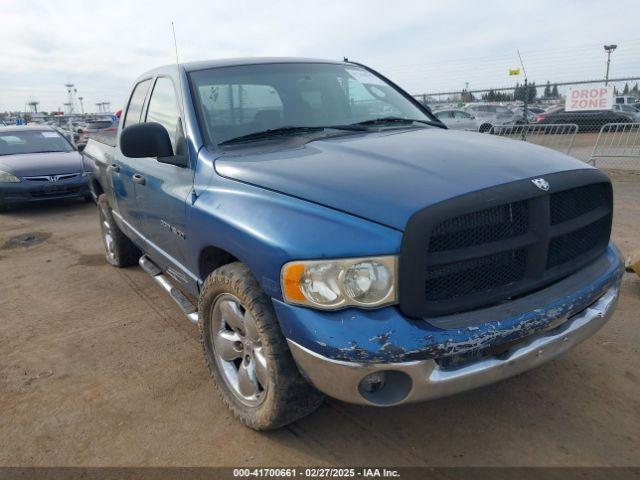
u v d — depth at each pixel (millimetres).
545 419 2889
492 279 2348
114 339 4078
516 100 15141
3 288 5406
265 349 2502
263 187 2621
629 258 4625
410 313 2168
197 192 3020
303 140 3211
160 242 3795
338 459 2643
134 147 3125
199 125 3268
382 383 2262
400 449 2697
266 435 2834
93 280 5488
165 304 4742
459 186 2281
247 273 2623
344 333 2148
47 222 8602
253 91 3568
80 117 27016
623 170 11062
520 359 2350
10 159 9781
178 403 3174
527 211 2371
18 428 2994
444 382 2197
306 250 2223
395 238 2133
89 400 3246
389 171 2475
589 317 2605
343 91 3879
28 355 3873
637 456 2586
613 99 11055
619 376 3266
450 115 20781
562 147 11805
